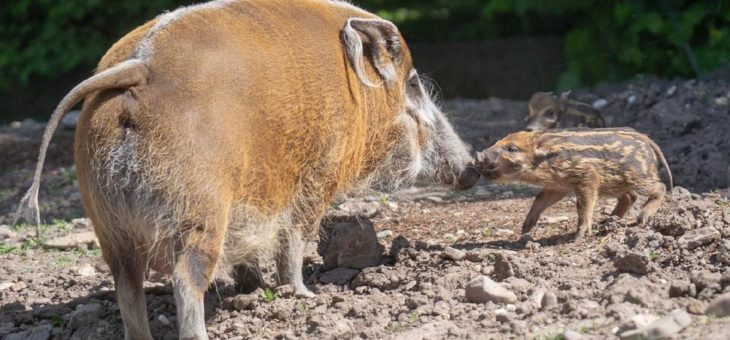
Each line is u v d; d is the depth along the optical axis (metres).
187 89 8.11
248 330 9.23
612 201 12.52
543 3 22.59
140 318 8.60
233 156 8.24
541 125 16.66
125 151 8.05
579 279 9.16
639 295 8.26
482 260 10.23
